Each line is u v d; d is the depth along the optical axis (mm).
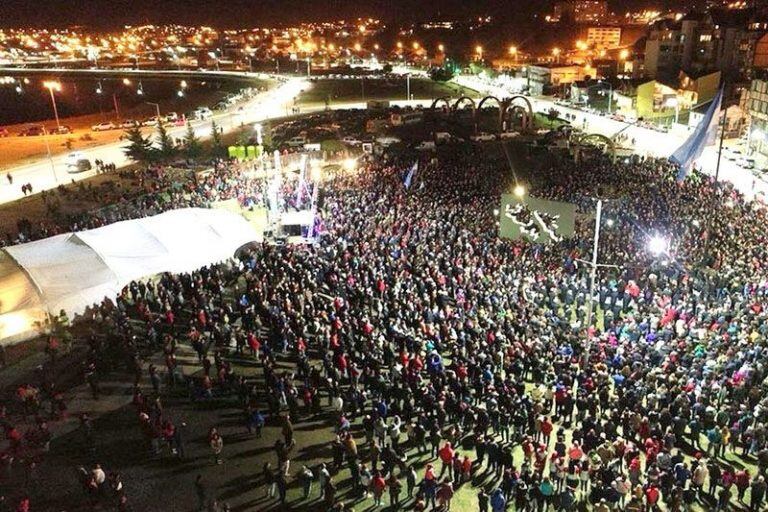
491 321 26906
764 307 28016
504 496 18531
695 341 25250
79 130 102562
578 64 156750
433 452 20969
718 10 118625
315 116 110688
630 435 20547
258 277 31516
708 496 19250
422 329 26328
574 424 22547
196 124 105750
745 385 22094
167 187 56719
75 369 26266
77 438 21906
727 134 86062
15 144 88062
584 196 50906
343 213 45312
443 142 85875
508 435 21500
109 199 54875
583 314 30391
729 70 112750
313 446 21484
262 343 26562
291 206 49531
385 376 23766
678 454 18688
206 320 27875
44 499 19109
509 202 33594
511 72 168250
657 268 34344
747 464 20453
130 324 28344
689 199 49094
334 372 23562
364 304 29422
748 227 41531
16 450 20672
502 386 21859
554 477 18750
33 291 28328
